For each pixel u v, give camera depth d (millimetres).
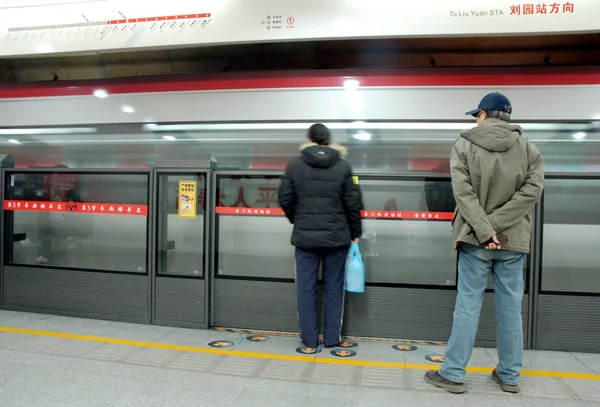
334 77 4359
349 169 3562
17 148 5215
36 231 4656
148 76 4754
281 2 4074
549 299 3705
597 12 3674
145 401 2605
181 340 3787
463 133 2799
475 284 2760
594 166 4090
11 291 4633
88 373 3016
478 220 2590
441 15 3854
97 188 4469
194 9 4230
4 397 2635
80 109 4852
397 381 2943
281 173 4129
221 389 2785
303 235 3500
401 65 5395
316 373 3078
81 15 4469
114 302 4336
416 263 3973
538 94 4043
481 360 3408
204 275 4141
